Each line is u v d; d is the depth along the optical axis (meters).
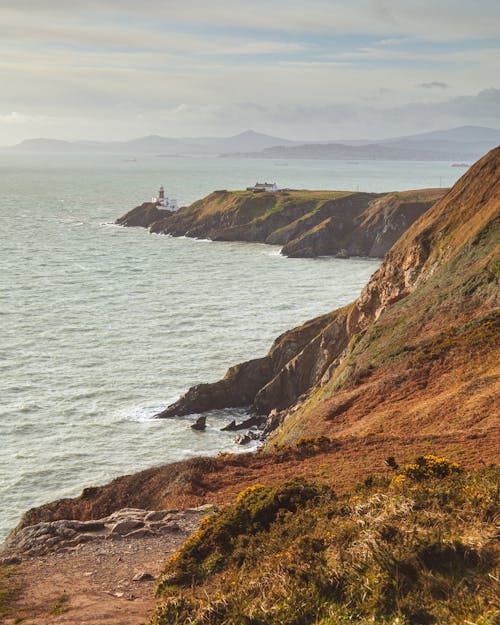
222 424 65.06
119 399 68.69
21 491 50.19
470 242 60.31
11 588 13.97
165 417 65.38
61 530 18.61
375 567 8.88
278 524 14.46
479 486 13.23
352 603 8.48
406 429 31.69
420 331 50.03
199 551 14.37
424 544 9.02
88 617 11.54
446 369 40.62
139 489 27.34
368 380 45.38
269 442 53.50
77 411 65.31
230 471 26.23
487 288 49.91
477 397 32.12
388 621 7.77
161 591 13.04
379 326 56.69
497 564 8.50
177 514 20.50
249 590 10.08
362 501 13.91
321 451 27.27
